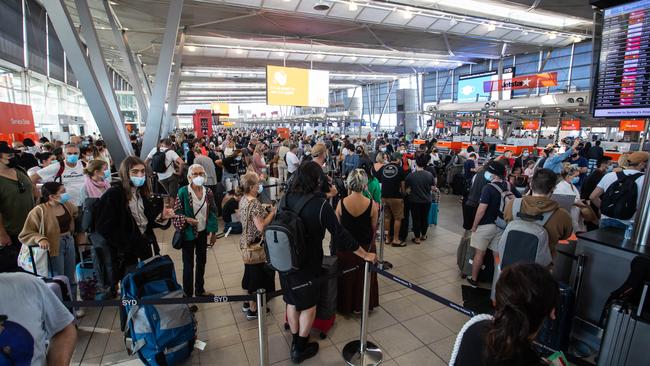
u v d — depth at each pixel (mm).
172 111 13836
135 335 2492
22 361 1055
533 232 2586
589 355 2729
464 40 15281
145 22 11758
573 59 18359
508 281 1046
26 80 11523
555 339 2674
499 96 14195
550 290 1008
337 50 17484
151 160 6383
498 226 3643
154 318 2486
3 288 1076
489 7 11078
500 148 10852
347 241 2436
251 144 10992
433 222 6379
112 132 5629
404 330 3082
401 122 30234
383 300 3629
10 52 10281
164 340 2492
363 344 2666
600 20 2617
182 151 10078
